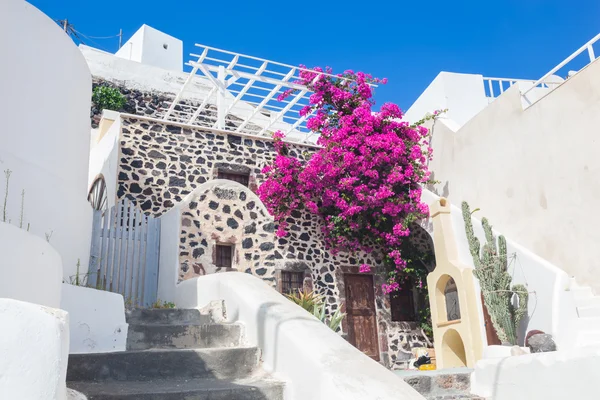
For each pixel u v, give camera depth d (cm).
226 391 373
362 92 1283
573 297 838
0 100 644
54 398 232
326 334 402
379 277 1240
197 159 1169
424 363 1070
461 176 1194
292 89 1257
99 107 1595
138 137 1126
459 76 1344
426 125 1344
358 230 1228
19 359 230
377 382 323
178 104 1722
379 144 1191
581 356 495
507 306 888
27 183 657
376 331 1211
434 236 1066
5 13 667
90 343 496
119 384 399
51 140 718
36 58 708
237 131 1258
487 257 924
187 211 893
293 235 1188
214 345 497
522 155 1030
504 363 600
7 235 418
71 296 499
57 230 699
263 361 448
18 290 426
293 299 1002
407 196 1209
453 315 1015
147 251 906
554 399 522
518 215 1029
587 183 889
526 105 1092
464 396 623
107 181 1146
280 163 1208
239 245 930
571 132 927
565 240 922
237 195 951
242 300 522
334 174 1193
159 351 431
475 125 1162
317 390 346
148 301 882
